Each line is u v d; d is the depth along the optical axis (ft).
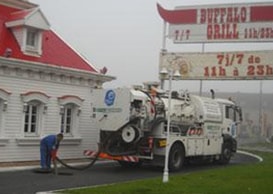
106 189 44.47
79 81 77.51
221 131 82.07
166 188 45.83
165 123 67.67
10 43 70.90
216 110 80.53
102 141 67.36
